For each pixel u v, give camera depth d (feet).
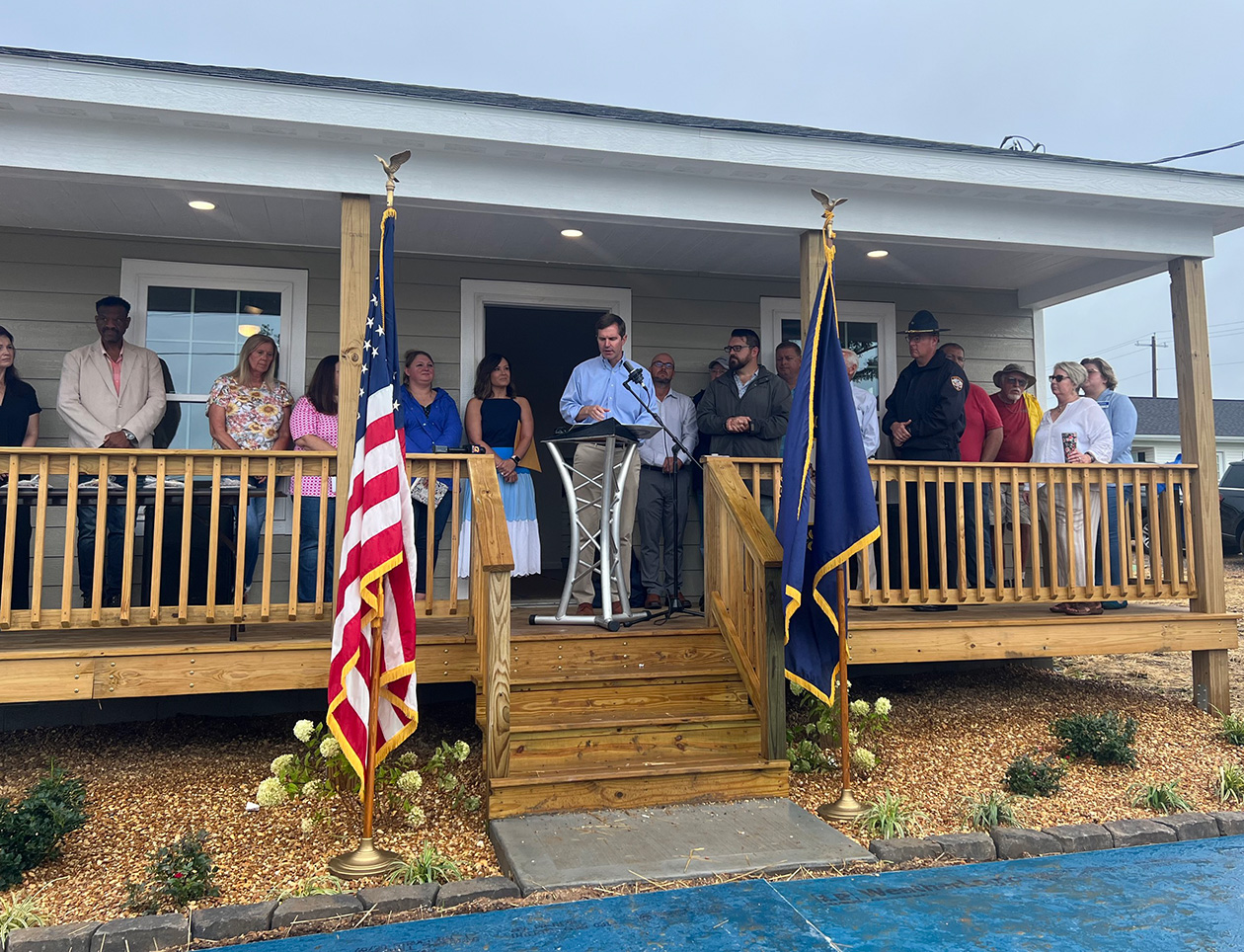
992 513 18.83
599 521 18.61
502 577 13.42
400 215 19.43
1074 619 19.03
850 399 14.38
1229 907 10.88
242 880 11.68
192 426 21.02
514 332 35.60
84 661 14.66
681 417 21.39
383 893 10.84
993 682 22.74
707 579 17.43
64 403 18.20
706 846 12.25
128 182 15.65
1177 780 15.90
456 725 18.25
